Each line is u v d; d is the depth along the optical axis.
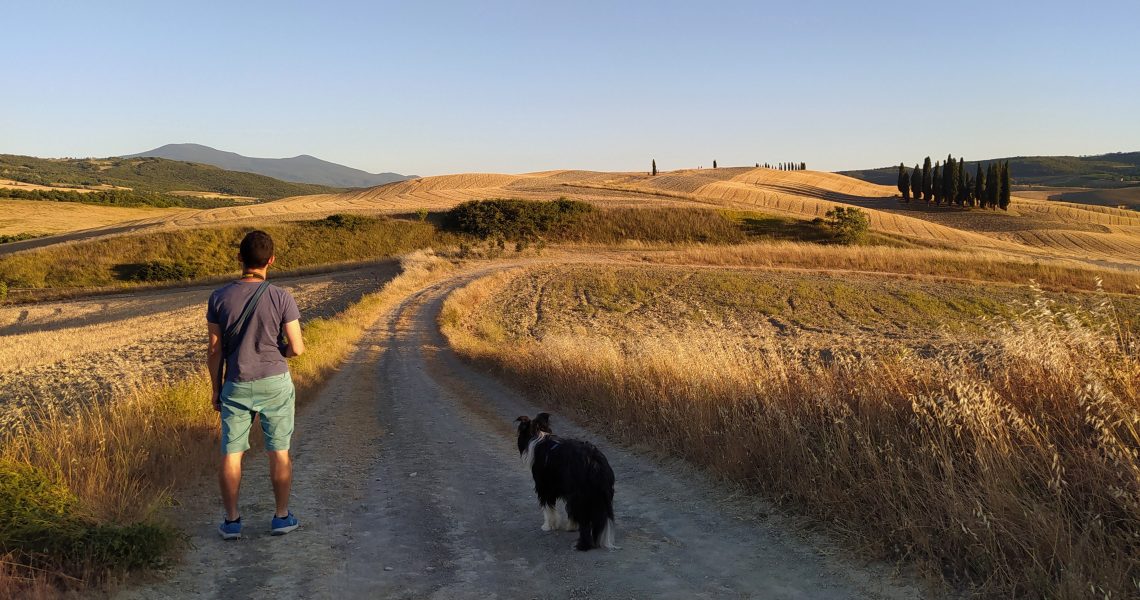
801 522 4.89
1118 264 73.44
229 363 4.56
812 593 3.76
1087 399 4.47
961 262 56.88
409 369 20.19
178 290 59.09
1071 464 4.18
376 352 25.16
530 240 82.06
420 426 10.45
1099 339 5.24
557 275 52.62
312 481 6.61
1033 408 4.91
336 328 28.45
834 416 5.80
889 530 4.36
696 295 44.28
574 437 8.86
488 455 8.09
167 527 4.22
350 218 87.50
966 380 5.37
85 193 162.50
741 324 36.59
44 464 5.37
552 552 4.57
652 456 7.40
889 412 5.72
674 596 3.78
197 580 3.94
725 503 5.53
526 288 47.97
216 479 6.33
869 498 4.66
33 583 3.49
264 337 4.58
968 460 4.54
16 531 3.78
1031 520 3.70
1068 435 4.49
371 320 35.00
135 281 71.44
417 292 46.59
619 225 89.69
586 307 41.66
